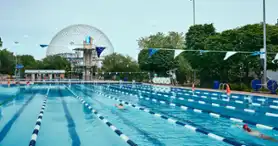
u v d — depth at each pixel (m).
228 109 12.64
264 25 18.25
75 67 50.88
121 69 46.56
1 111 12.00
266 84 18.16
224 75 25.16
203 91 22.41
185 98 17.67
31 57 71.88
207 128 8.56
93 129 8.35
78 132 7.95
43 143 6.77
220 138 7.08
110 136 7.46
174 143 6.72
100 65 53.06
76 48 47.50
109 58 52.19
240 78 24.25
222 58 22.75
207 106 13.71
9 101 16.05
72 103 15.15
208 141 6.89
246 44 21.22
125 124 9.12
